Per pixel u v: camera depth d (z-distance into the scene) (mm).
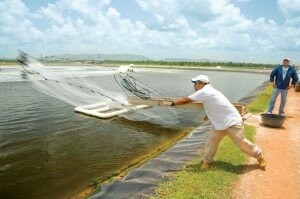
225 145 8008
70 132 12109
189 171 6430
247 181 6180
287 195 5715
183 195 5316
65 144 10617
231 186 5906
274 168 6984
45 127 12695
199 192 5457
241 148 6484
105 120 14320
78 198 6598
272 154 8000
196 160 7145
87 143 10836
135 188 5762
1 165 8531
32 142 10656
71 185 7359
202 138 9422
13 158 9086
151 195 5434
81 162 8945
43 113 15227
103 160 9148
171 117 15562
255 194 5676
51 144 10555
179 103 6219
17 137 11164
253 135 9781
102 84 27484
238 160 7152
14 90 23016
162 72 65938
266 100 18625
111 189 5809
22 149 9914
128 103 15492
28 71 10633
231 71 86750
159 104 14867
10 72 41969
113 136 11898
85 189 7094
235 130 6195
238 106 13289
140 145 10820
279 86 12289
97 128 12953
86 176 7910
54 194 6875
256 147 6574
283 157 7785
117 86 25000
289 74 12031
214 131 6305
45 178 7746
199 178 6027
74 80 14531
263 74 75188
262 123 11359
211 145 6426
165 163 7000
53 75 12273
